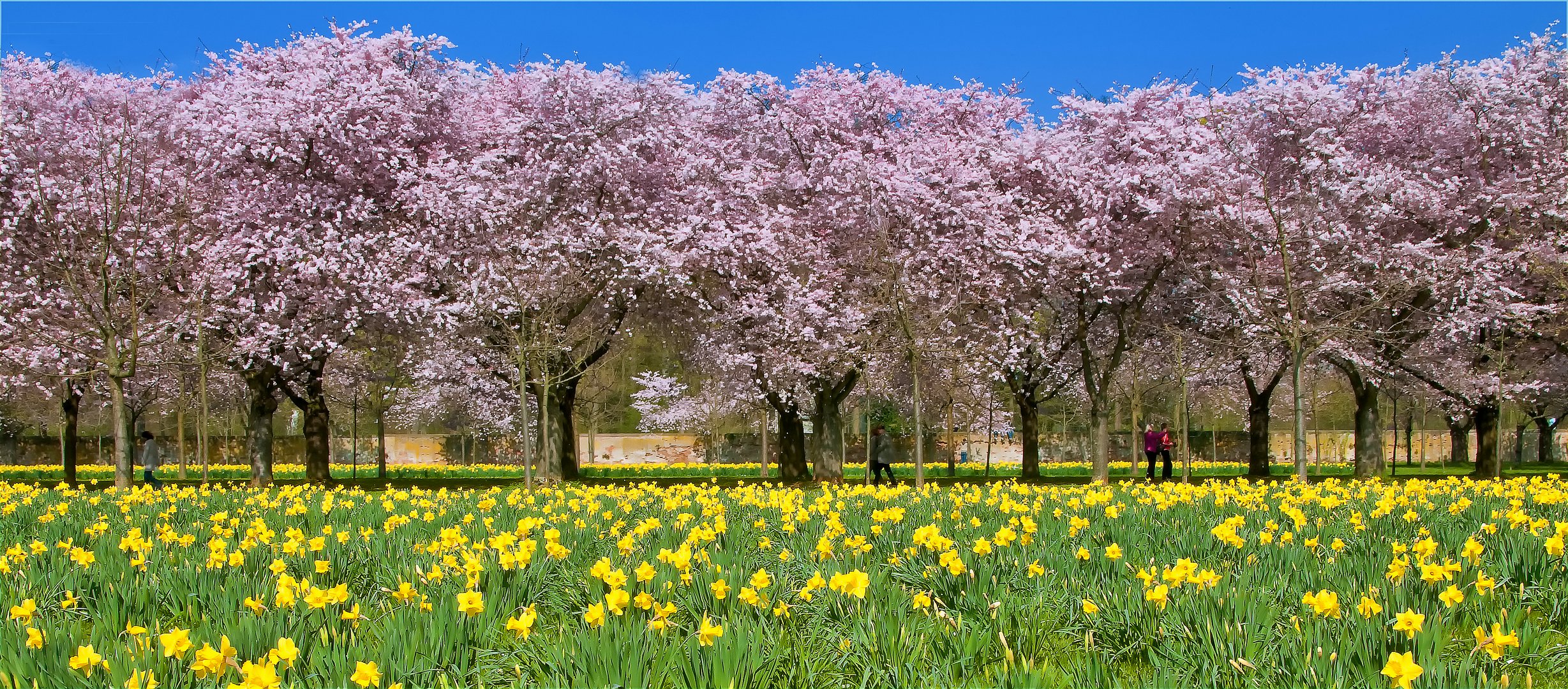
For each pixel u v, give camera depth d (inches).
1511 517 307.4
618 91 1019.3
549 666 177.3
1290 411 1882.4
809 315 979.9
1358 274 984.3
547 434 892.0
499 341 1015.6
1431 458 2047.2
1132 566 265.4
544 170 971.9
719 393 1357.0
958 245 975.6
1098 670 169.6
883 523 353.4
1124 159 1038.4
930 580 238.2
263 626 185.9
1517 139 1009.5
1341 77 1033.5
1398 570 215.8
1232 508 396.8
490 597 211.3
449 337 1017.5
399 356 1154.7
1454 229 1033.5
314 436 1061.8
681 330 1173.1
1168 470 1162.0
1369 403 1064.8
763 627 190.9
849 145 1091.9
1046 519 356.8
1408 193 963.3
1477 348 1137.4
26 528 378.0
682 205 1034.7
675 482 1212.5
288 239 920.3
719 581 210.1
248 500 492.1
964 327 1016.2
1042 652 197.3
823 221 1039.0
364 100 955.3
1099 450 960.3
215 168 931.3
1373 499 441.4
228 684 163.3
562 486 879.7
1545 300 1063.0
